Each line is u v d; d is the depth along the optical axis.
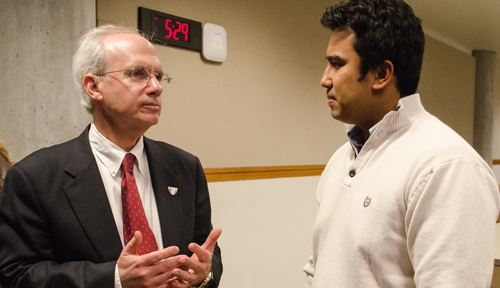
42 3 1.69
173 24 2.11
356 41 0.84
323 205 0.98
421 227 0.70
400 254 0.76
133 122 1.02
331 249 0.86
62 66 1.75
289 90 2.82
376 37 0.81
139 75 1.01
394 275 0.76
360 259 0.79
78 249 0.95
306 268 1.11
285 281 2.77
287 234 2.80
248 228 2.54
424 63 4.18
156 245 1.02
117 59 1.00
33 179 0.95
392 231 0.76
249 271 2.54
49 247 0.96
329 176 1.07
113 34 1.06
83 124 1.81
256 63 2.59
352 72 0.85
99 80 1.00
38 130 1.69
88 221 0.96
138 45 1.03
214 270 1.13
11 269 0.90
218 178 2.35
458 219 0.66
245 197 2.51
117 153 1.06
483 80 5.26
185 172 1.21
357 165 0.88
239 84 2.48
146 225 1.02
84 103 1.10
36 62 1.68
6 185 0.96
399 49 0.81
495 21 4.16
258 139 2.60
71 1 1.76
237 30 2.48
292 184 2.83
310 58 3.00
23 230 0.93
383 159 0.83
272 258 2.69
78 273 0.87
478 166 0.70
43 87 1.70
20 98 1.65
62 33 1.74
